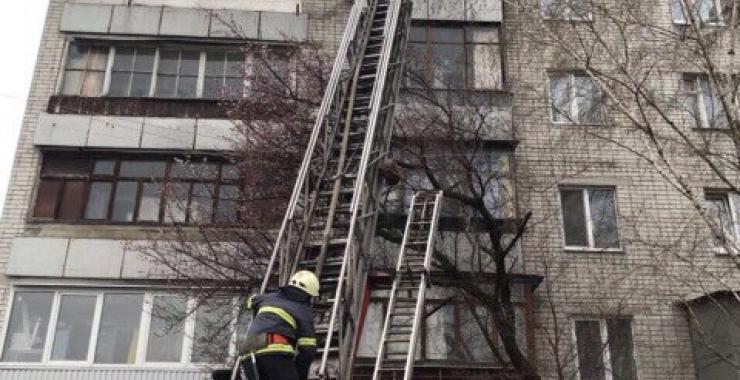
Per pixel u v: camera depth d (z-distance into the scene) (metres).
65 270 14.25
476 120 14.59
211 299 13.36
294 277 6.17
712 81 10.09
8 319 13.93
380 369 7.67
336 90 10.42
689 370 13.80
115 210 15.06
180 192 15.00
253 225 13.05
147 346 13.88
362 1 12.28
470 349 13.13
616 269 14.64
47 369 13.58
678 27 16.06
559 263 14.55
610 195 15.57
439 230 13.59
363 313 8.16
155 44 16.61
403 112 13.41
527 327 13.19
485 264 13.55
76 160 15.49
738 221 15.20
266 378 5.67
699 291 12.48
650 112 14.40
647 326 14.16
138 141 15.45
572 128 15.67
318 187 9.02
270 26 16.61
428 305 13.45
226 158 15.15
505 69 15.80
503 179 14.59
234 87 16.09
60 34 16.58
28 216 14.87
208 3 16.97
